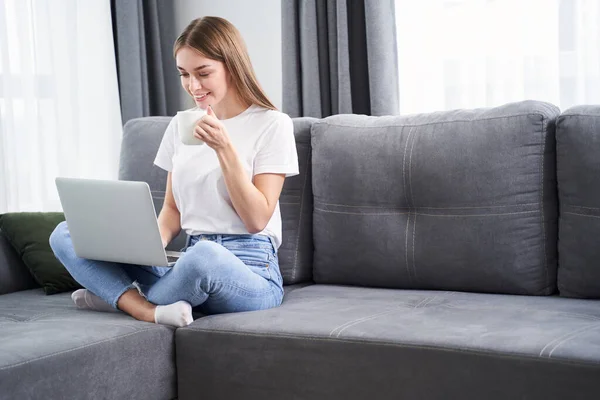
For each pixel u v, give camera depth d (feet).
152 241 6.18
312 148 8.03
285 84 9.80
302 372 5.70
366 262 7.54
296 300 6.99
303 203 8.07
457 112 7.39
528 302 6.47
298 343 5.70
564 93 8.75
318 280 7.96
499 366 5.00
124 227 6.26
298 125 8.20
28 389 5.06
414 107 9.64
